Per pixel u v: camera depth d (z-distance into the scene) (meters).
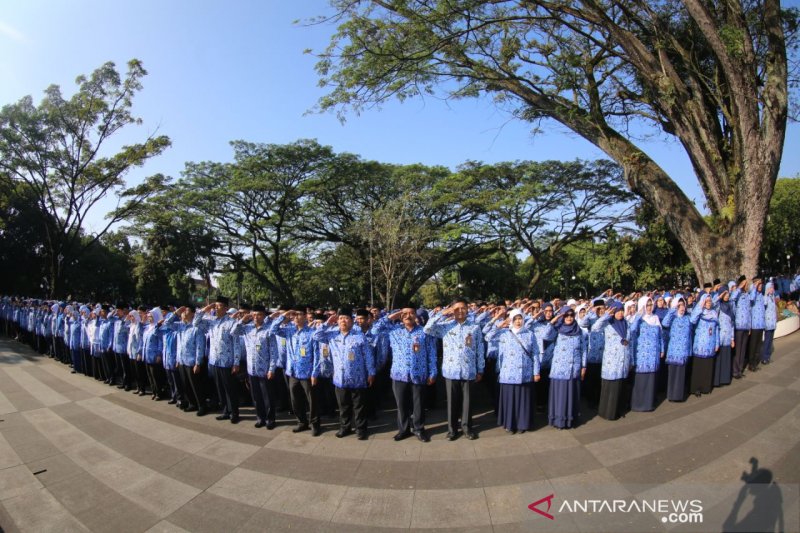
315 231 33.91
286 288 33.75
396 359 5.95
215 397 8.20
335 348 6.12
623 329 6.22
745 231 9.71
